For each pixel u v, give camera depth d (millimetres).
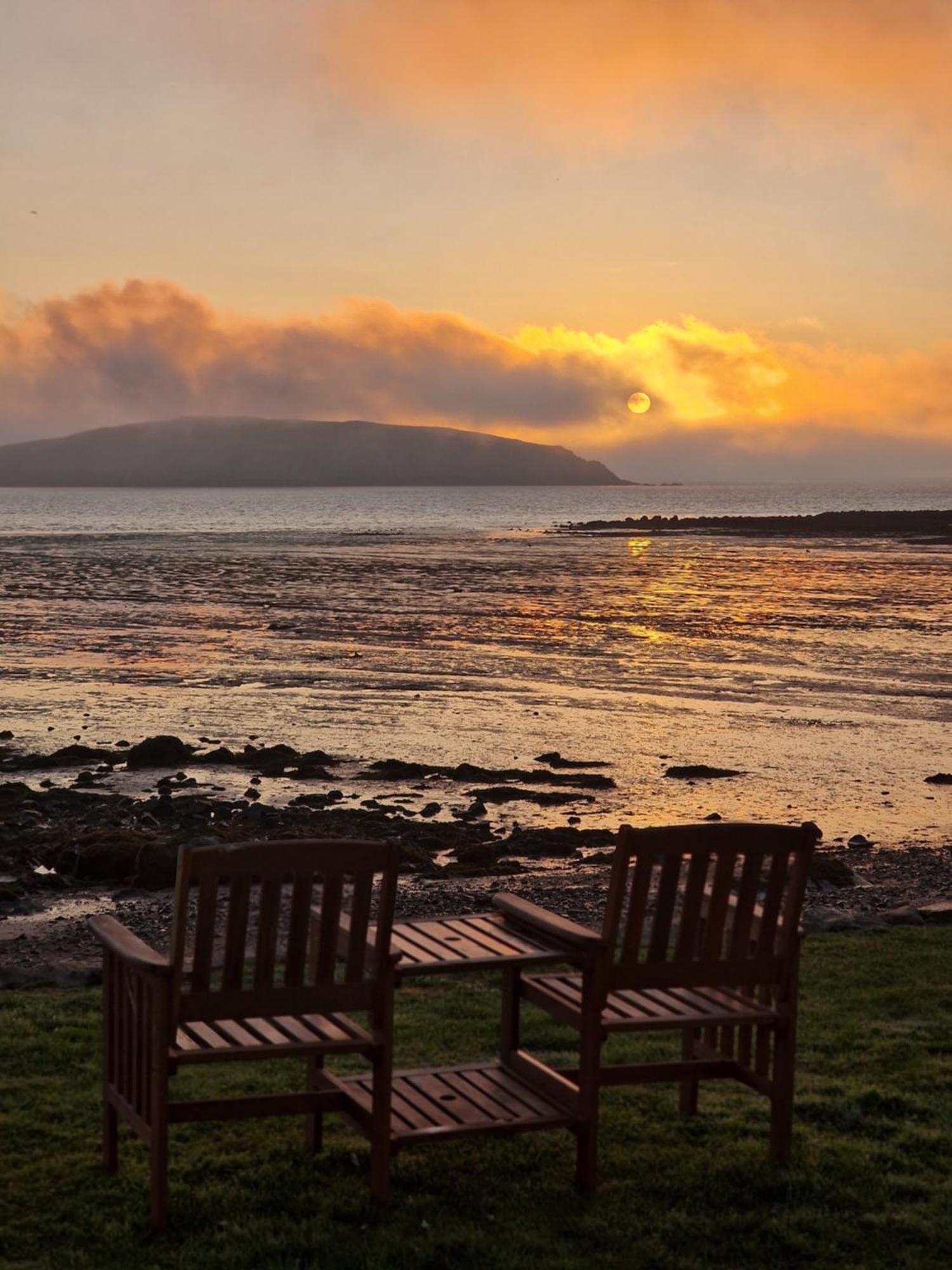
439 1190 5020
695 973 5086
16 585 57656
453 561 77062
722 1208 4887
